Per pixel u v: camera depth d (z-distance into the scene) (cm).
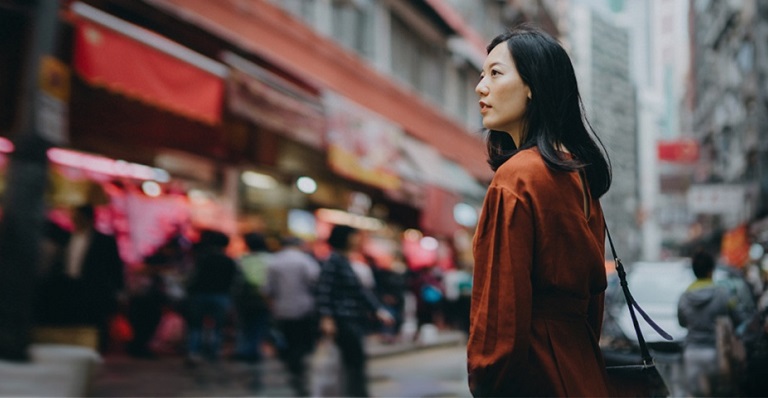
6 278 654
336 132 1497
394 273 1844
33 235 680
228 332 1488
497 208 196
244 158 1426
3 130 808
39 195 688
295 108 1298
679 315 743
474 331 194
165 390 878
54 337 618
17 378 534
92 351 595
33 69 698
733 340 718
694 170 7862
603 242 222
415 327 2117
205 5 1262
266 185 1792
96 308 878
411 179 1984
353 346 754
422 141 2559
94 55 845
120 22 984
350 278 761
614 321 760
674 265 1092
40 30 704
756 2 4309
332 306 757
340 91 1933
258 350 1223
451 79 3244
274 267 970
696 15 7725
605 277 207
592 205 220
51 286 812
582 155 215
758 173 4138
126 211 1335
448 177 2448
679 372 714
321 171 1656
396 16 2622
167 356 1311
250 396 857
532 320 198
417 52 2861
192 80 985
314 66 1770
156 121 1130
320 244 1930
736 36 5125
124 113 1080
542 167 199
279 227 1812
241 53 1473
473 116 3512
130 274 1293
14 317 628
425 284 2036
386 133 1839
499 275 192
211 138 1234
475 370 192
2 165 988
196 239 1488
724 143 5744
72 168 1228
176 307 1366
